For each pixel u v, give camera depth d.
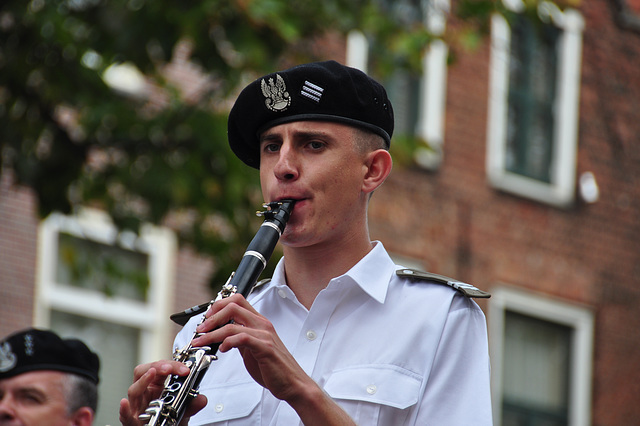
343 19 19.64
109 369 26.05
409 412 6.80
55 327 25.52
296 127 7.02
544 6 20.28
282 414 6.90
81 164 19.33
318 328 7.10
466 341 7.05
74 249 21.16
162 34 18.34
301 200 6.98
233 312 6.36
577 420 31.83
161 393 6.54
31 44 18.83
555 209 32.34
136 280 21.11
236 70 18.97
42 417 11.03
